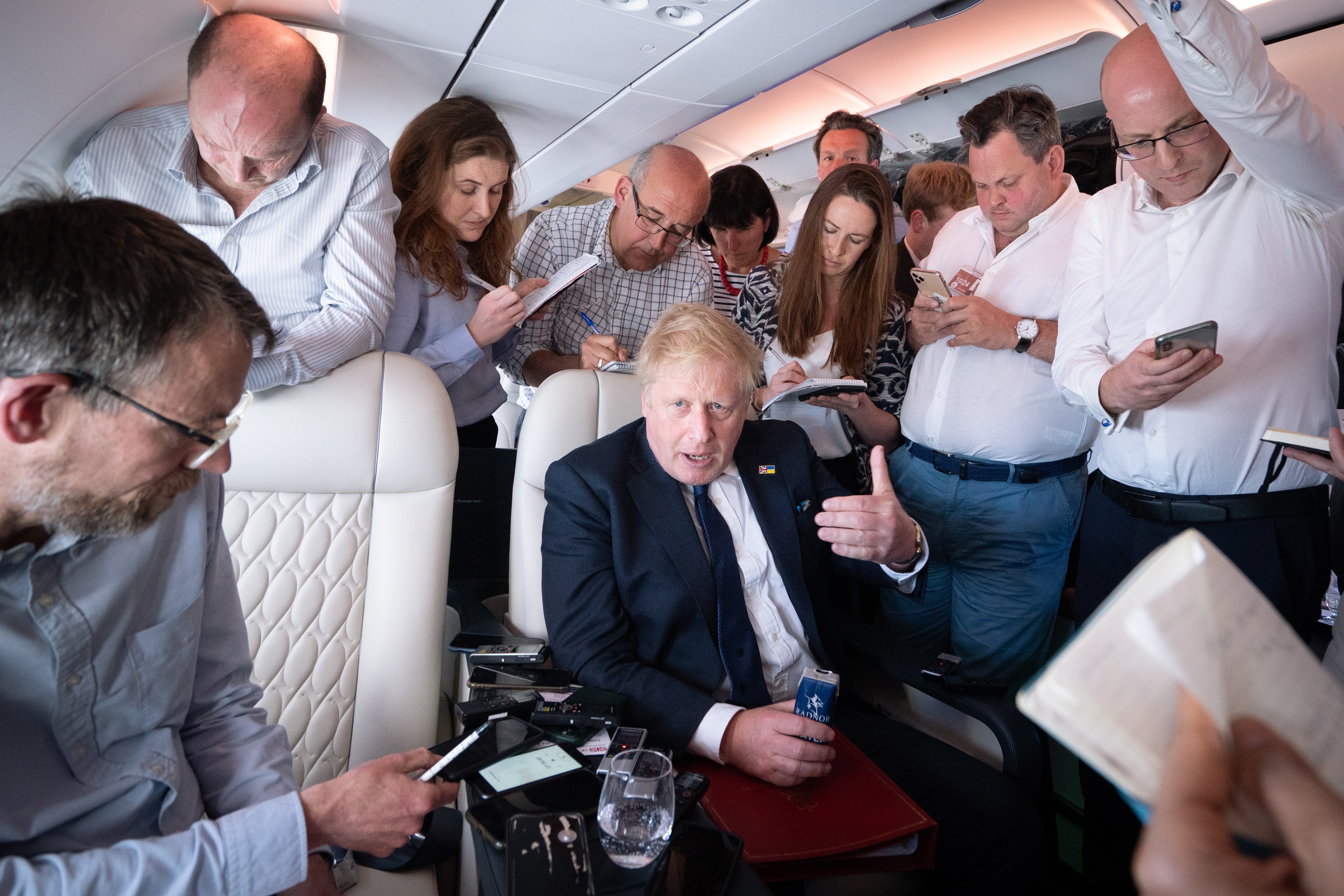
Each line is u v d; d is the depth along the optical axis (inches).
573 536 61.7
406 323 83.4
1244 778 17.6
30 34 64.7
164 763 40.2
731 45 97.3
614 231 99.6
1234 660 18.7
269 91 61.5
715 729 53.4
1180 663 18.5
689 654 61.4
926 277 84.1
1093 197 78.1
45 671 35.9
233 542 57.9
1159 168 67.0
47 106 72.8
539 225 104.3
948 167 114.6
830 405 86.5
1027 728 58.7
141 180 69.7
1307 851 16.1
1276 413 66.1
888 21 90.8
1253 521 67.3
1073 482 86.3
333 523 60.4
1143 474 71.4
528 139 140.6
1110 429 71.8
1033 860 57.2
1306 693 18.7
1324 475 67.2
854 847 46.1
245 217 69.3
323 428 59.6
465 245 96.3
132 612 39.6
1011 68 136.0
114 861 33.6
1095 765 18.0
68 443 31.5
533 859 37.9
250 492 58.8
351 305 69.6
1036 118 80.6
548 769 45.4
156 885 34.0
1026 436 83.4
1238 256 66.4
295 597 59.1
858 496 62.2
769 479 68.2
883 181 88.9
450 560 80.0
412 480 61.6
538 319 99.2
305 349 59.2
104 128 80.2
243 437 57.9
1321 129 58.5
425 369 63.1
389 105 123.1
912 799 50.7
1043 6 122.5
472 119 85.0
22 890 31.8
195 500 43.8
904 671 64.3
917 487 91.4
